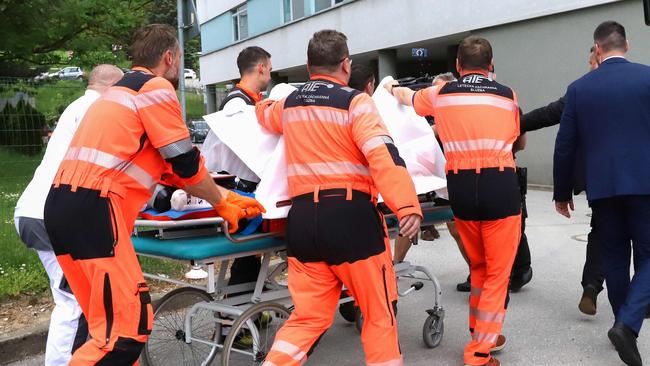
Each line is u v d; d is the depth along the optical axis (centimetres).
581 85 433
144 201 326
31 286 580
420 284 512
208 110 1303
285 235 374
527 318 536
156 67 339
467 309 573
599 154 424
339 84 339
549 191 1299
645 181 409
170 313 428
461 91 412
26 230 392
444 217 479
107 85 419
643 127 412
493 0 1448
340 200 322
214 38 3108
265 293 405
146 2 1962
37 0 1633
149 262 651
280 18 2402
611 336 408
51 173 397
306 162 330
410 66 2284
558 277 661
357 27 1952
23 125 1098
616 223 435
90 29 1808
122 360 305
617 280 443
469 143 409
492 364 427
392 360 329
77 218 304
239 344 421
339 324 546
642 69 418
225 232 356
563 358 451
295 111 337
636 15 1179
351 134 323
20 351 481
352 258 321
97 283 304
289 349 324
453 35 1595
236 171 413
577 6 1267
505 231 414
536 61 1371
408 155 436
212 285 370
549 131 1330
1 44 1656
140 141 315
